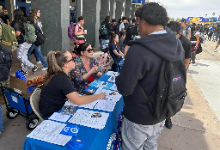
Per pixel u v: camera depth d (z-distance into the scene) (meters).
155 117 1.37
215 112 3.77
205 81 5.66
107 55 5.75
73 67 2.13
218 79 5.91
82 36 5.96
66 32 6.62
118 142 1.96
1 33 3.21
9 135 2.70
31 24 4.33
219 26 17.69
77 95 1.99
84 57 3.00
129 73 1.21
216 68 7.21
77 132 1.50
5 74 2.80
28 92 2.73
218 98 4.46
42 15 6.49
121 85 1.27
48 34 6.61
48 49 6.79
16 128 2.87
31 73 4.69
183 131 3.08
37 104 2.22
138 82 1.32
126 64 1.23
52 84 1.98
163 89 1.28
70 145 1.35
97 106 1.98
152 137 1.59
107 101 2.10
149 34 1.29
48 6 6.32
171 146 2.71
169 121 3.13
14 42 3.45
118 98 2.19
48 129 1.55
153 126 1.47
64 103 2.12
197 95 4.58
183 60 1.37
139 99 1.35
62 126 1.60
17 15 4.11
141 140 1.53
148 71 1.24
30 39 4.25
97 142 1.48
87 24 9.06
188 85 5.25
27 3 10.94
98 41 9.52
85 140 1.43
